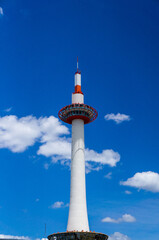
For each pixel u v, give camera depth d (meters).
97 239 98.50
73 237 96.81
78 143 112.50
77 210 103.56
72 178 108.44
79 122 115.50
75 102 118.50
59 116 118.75
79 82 123.75
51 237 100.56
